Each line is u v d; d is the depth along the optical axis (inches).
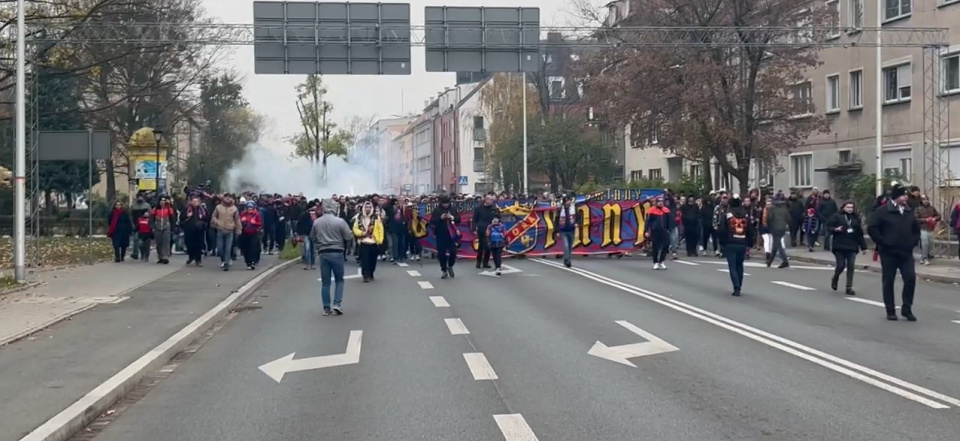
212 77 1916.8
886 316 578.6
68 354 449.1
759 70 1440.7
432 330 534.3
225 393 374.9
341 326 560.7
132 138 1493.6
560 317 583.5
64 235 1793.8
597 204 1193.4
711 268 978.7
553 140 2247.8
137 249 1085.8
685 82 1418.6
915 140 1432.1
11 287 729.0
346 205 1181.7
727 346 465.7
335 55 1195.3
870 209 1267.2
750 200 1172.5
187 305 642.8
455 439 291.3
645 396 350.9
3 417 319.0
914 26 1425.9
